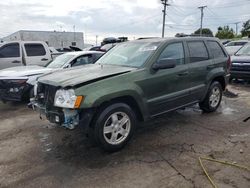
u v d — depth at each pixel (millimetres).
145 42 5305
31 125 5770
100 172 3705
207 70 5840
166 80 4863
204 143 4566
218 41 6477
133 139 4789
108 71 4484
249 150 4258
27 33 40250
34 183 3488
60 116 3990
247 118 5770
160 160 3984
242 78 9680
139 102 4453
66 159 4117
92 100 3850
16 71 7531
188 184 3350
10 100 7289
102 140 4086
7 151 4469
